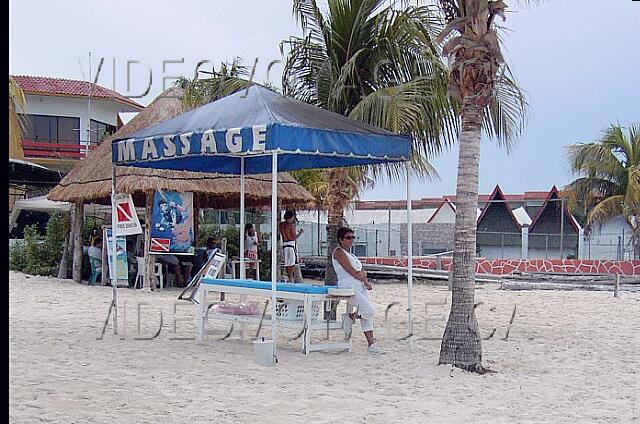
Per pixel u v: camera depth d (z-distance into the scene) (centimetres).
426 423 710
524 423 718
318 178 2983
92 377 859
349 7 1336
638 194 3562
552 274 2694
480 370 962
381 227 3872
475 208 986
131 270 2194
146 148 1107
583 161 3722
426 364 993
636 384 908
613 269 2972
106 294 1858
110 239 1928
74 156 2836
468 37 979
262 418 713
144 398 773
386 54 1344
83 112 3017
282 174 2338
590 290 2416
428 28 1314
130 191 1972
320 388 843
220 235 2592
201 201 2561
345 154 1022
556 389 871
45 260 2423
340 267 1053
